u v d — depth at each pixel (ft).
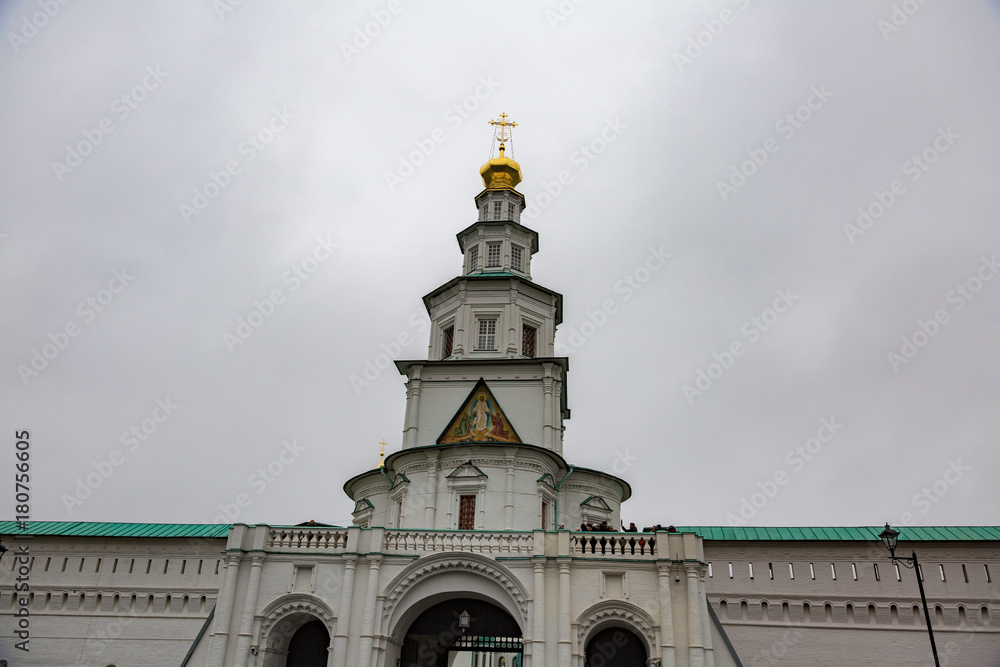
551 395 131.34
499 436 125.59
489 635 94.53
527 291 146.61
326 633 95.91
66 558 129.39
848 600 117.29
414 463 124.88
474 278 144.56
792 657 115.34
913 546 119.44
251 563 94.22
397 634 93.20
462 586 92.94
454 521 117.39
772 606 118.62
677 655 87.10
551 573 92.27
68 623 124.77
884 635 114.73
